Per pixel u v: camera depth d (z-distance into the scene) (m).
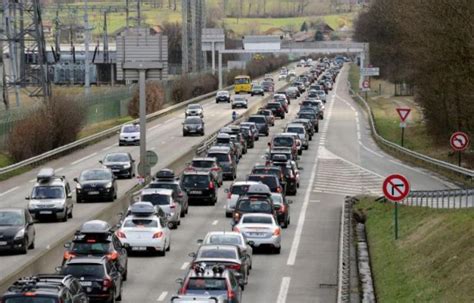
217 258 66.50
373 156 178.88
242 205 93.50
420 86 183.12
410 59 196.75
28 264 67.56
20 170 154.50
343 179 148.38
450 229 73.00
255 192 96.50
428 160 156.38
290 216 113.56
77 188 122.69
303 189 138.12
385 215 100.12
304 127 193.38
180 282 60.12
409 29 166.12
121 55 134.00
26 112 182.12
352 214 107.38
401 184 81.75
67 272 60.69
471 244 64.62
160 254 85.75
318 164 167.25
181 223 106.88
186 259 84.44
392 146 182.00
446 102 171.25
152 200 102.00
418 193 105.62
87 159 171.38
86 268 60.88
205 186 121.75
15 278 63.38
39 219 106.31
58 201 106.06
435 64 147.88
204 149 169.00
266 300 66.75
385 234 88.06
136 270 78.69
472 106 140.38
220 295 54.25
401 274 67.88
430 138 196.12
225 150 147.00
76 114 187.75
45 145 174.00
